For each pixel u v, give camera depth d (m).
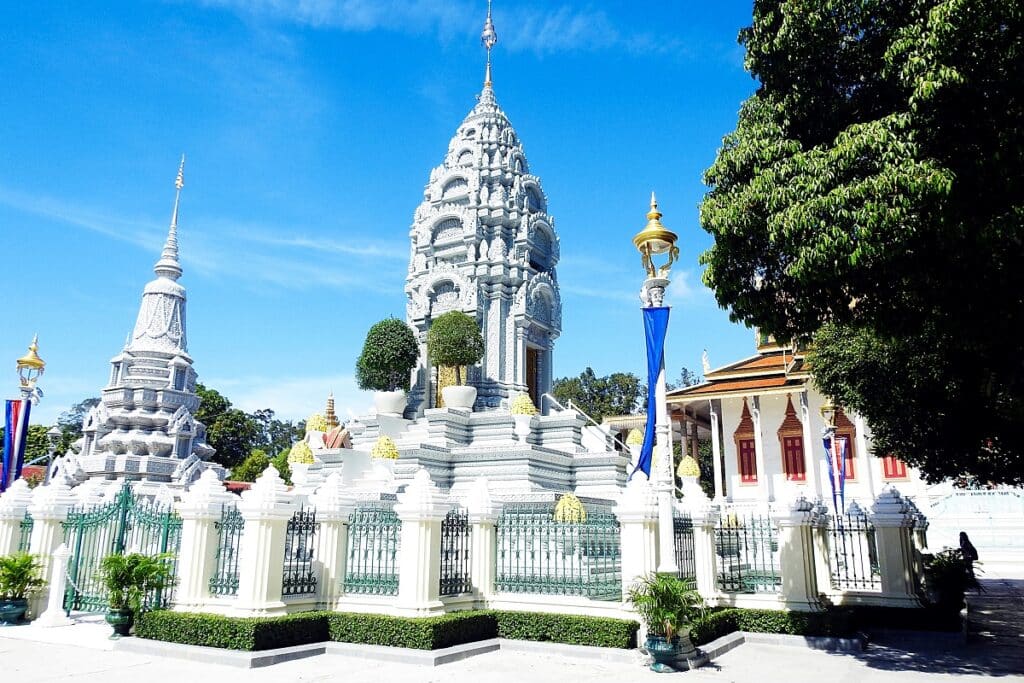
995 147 10.80
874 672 12.22
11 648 13.69
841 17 13.00
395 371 32.53
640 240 13.84
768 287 13.60
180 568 14.58
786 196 12.13
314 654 12.82
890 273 11.62
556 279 39.41
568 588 14.49
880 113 13.30
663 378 13.34
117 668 11.91
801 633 14.88
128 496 17.05
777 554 18.70
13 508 17.92
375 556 14.65
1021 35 10.07
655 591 12.21
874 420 22.05
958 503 39.34
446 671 11.70
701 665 12.52
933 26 10.49
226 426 61.47
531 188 39.16
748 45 14.75
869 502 42.38
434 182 38.75
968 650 14.38
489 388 33.78
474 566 15.01
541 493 23.70
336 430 28.94
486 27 41.69
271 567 13.56
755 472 50.00
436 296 36.38
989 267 10.95
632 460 31.92
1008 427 17.16
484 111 39.50
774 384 47.25
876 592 17.17
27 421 24.11
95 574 16.09
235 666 11.94
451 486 27.44
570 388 73.75
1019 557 35.56
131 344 38.59
